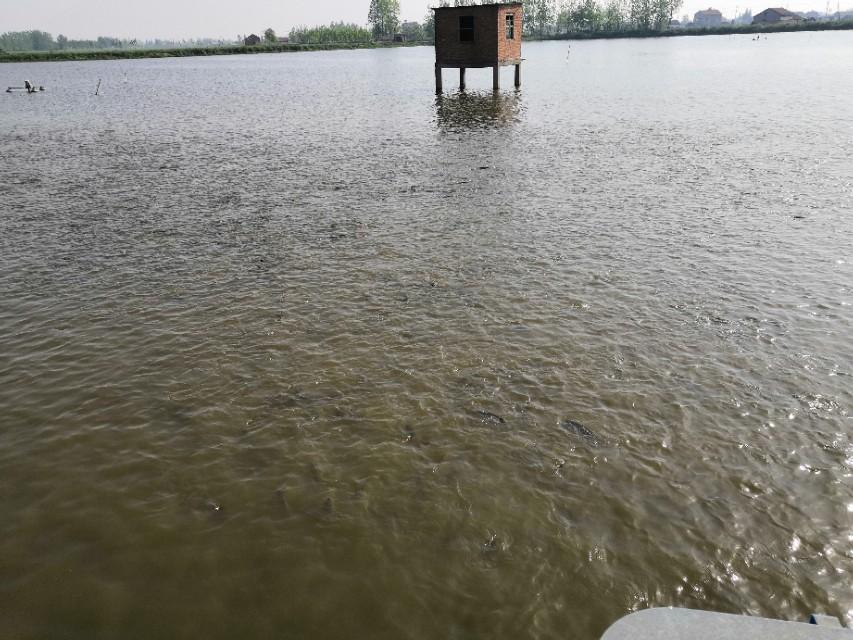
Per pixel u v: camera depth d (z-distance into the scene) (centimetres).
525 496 651
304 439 749
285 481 683
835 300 1058
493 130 2966
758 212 1566
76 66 9581
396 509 639
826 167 1994
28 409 821
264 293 1162
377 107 3962
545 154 2377
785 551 579
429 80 5834
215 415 800
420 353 934
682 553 579
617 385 840
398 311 1073
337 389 848
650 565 567
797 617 514
